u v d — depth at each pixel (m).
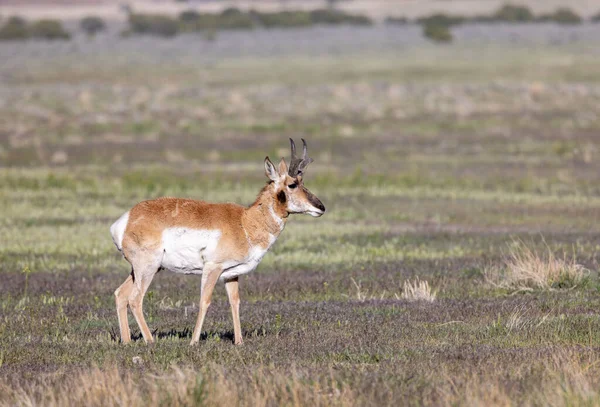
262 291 57.81
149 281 43.06
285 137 174.62
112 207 95.00
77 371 35.91
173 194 104.88
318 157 145.12
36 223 85.38
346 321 47.06
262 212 43.69
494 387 31.50
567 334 42.72
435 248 74.25
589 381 32.97
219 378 32.97
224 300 56.03
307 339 42.84
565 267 59.16
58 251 72.69
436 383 33.28
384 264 67.12
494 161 137.00
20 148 154.75
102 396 31.72
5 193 102.94
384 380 33.44
